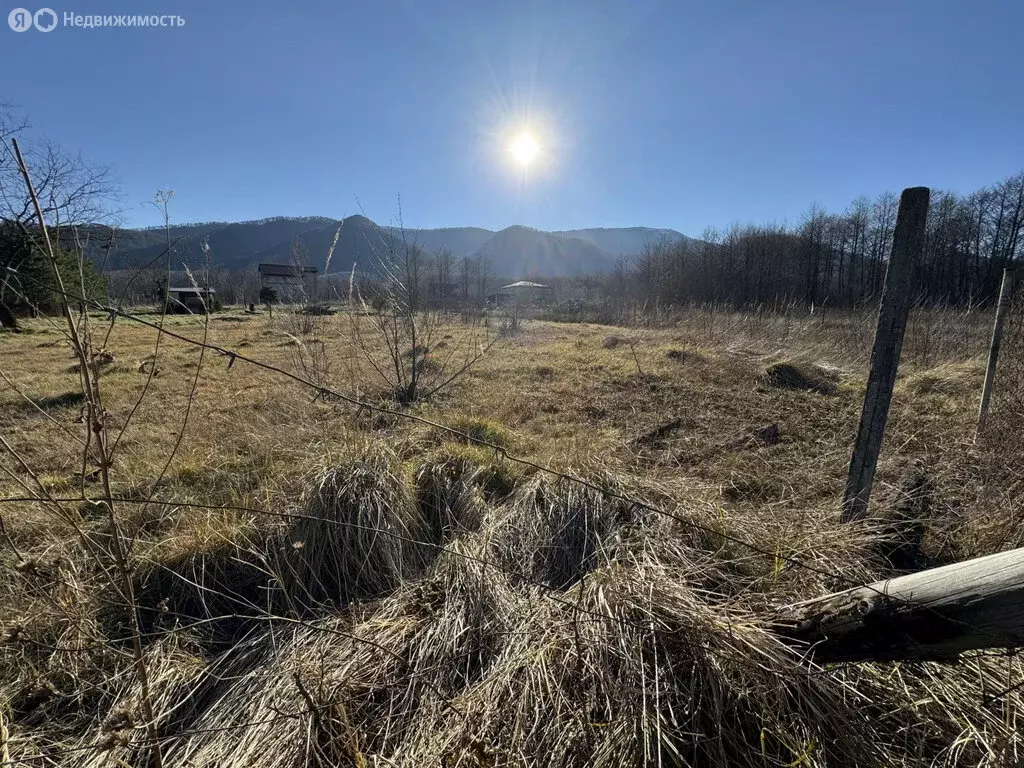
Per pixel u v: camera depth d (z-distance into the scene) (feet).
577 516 9.37
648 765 4.76
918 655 4.92
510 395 20.54
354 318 22.34
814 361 26.37
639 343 36.42
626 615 5.93
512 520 9.61
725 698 5.29
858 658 5.24
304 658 6.49
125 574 4.94
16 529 9.13
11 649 6.52
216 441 13.93
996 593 4.34
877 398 8.52
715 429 16.40
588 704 5.34
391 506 9.46
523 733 5.24
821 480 11.73
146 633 7.27
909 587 4.93
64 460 13.30
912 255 7.97
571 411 18.95
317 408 17.24
